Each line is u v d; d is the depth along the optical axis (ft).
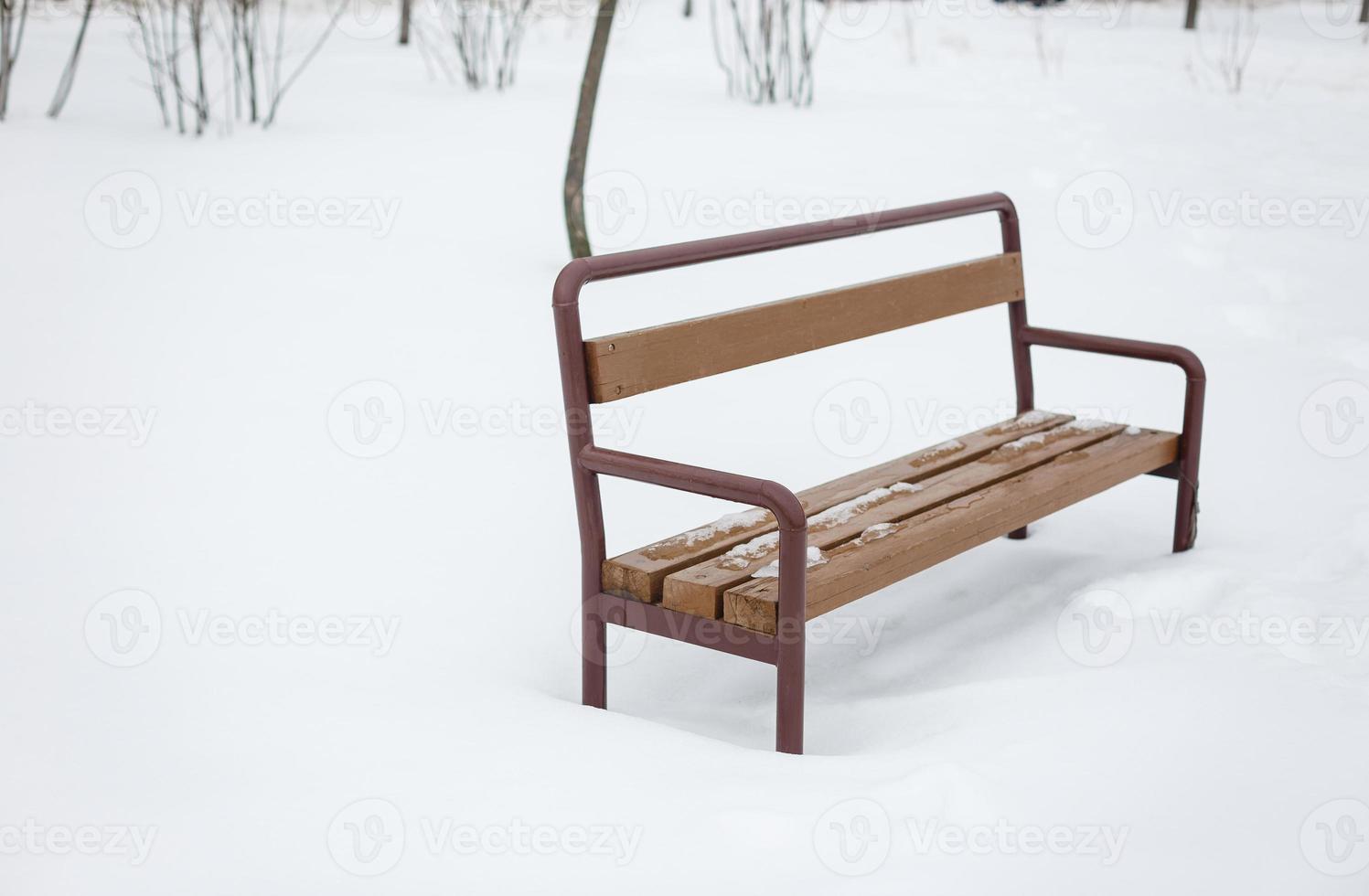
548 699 8.91
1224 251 20.71
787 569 7.88
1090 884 6.64
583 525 8.79
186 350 14.79
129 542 10.88
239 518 11.43
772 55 42.19
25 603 9.82
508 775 7.65
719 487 8.02
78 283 16.33
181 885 6.59
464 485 12.44
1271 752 7.94
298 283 17.13
